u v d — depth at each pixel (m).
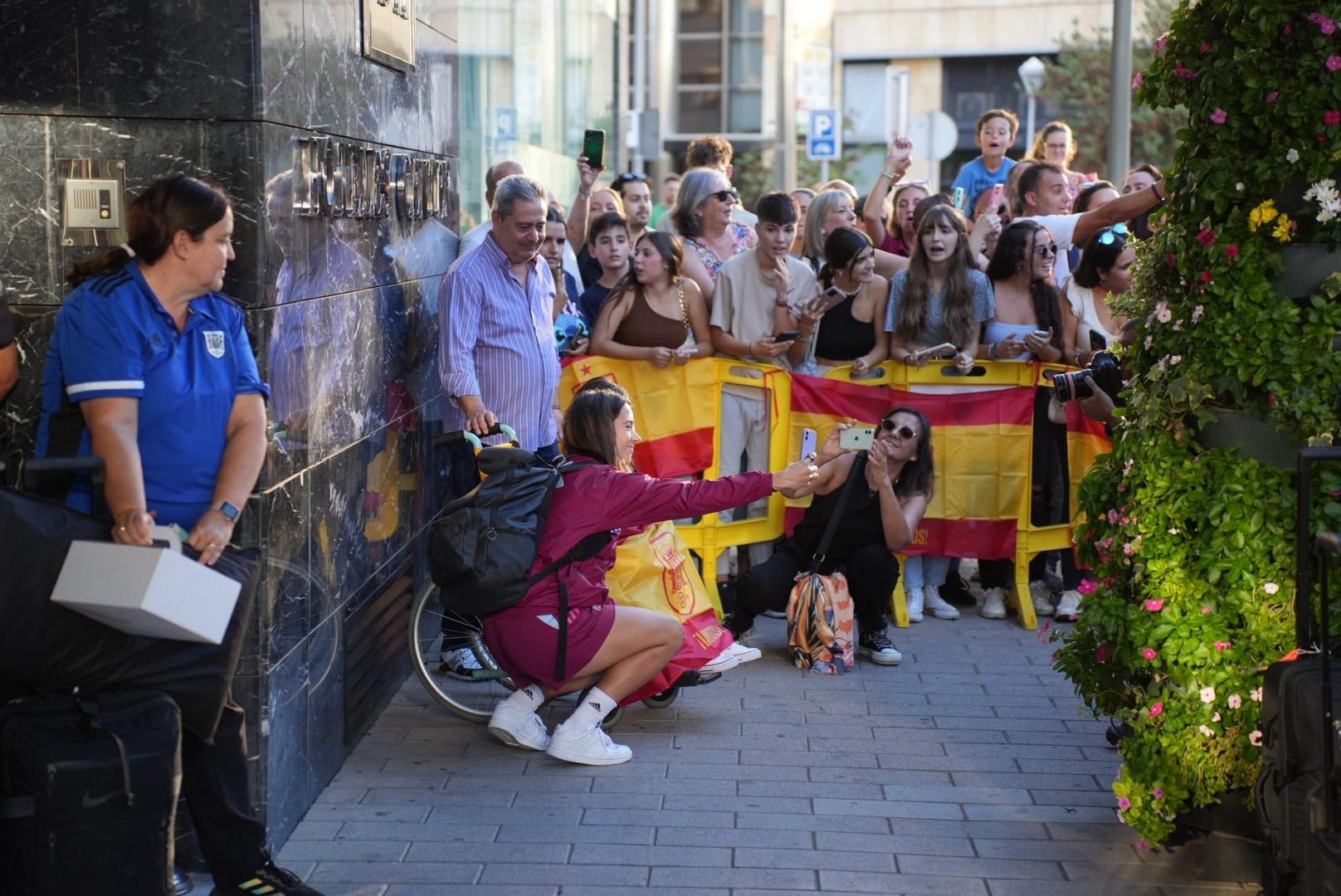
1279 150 4.07
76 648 3.37
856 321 7.50
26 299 4.11
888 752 5.42
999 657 6.73
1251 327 4.10
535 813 4.80
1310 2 3.98
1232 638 4.16
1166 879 4.33
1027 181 8.74
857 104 41.25
